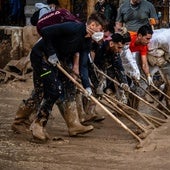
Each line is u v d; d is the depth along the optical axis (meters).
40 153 7.81
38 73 8.47
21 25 19.80
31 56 8.48
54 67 8.37
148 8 12.77
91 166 7.24
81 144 8.46
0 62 17.36
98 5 16.56
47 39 8.17
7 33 17.28
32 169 7.00
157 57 11.15
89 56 9.62
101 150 8.12
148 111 11.68
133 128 9.87
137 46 10.76
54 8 11.80
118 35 9.87
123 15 12.87
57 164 7.28
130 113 10.66
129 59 10.55
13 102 12.62
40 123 8.45
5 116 10.83
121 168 7.17
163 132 8.80
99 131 9.56
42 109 8.42
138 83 10.72
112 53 10.10
